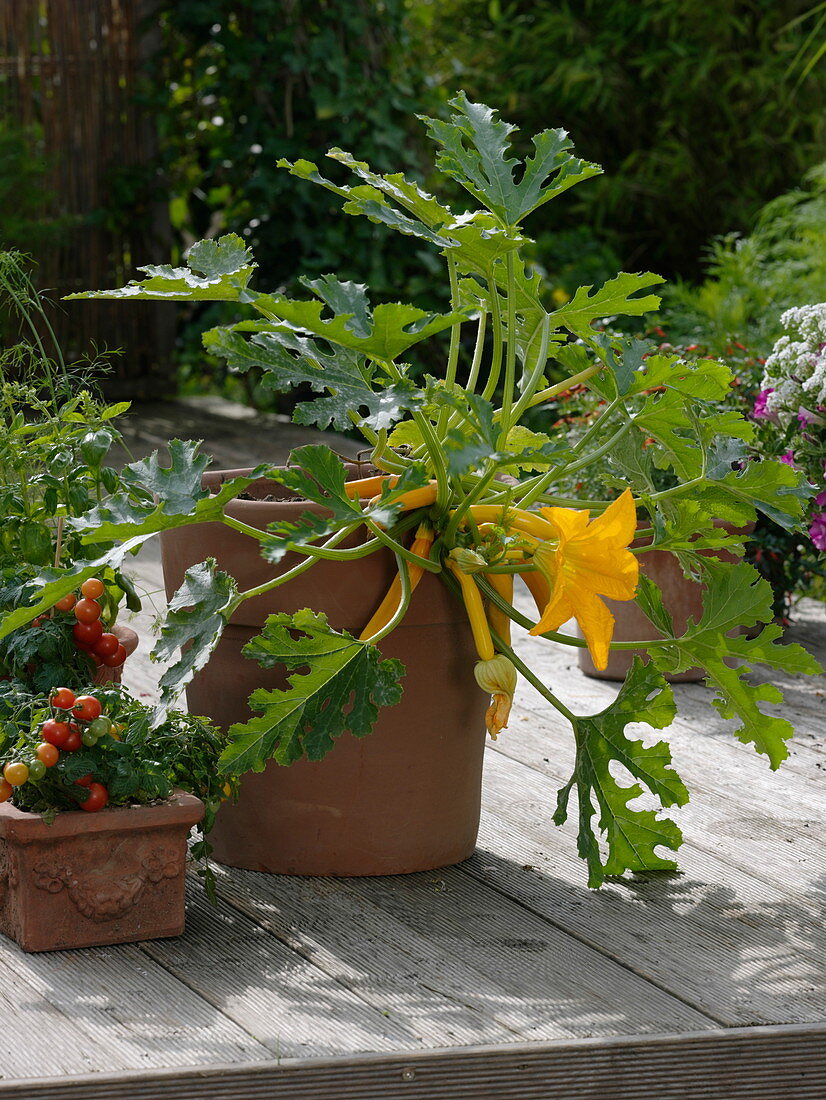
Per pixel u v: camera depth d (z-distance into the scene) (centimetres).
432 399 180
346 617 195
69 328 630
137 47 625
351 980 171
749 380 359
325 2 602
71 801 179
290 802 201
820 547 306
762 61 752
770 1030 160
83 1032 156
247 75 592
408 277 629
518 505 198
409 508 192
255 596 195
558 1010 165
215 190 653
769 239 666
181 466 184
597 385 209
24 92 607
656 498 203
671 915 195
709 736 277
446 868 210
